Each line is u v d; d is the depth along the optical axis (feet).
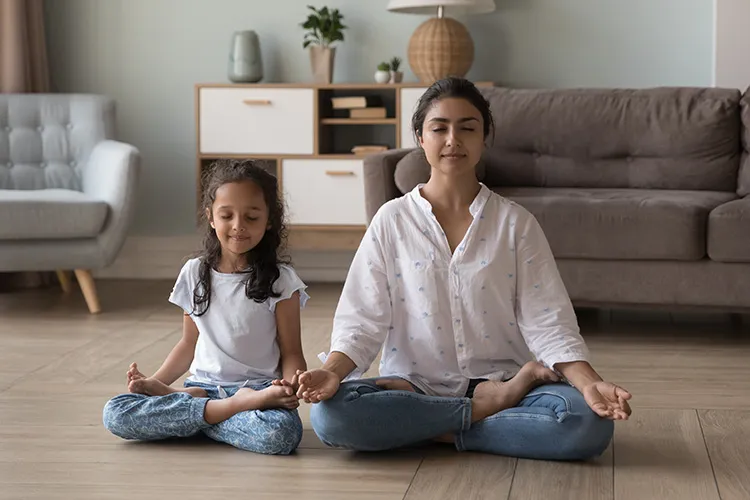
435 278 7.26
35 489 6.52
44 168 15.08
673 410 8.47
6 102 15.05
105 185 13.60
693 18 15.51
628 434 7.73
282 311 7.77
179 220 16.71
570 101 13.44
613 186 13.28
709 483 6.56
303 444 7.50
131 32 16.52
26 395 9.12
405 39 16.06
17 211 12.89
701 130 13.00
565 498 6.28
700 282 11.18
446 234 7.36
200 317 7.74
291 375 7.71
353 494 6.39
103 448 7.44
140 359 10.69
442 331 7.29
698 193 12.50
